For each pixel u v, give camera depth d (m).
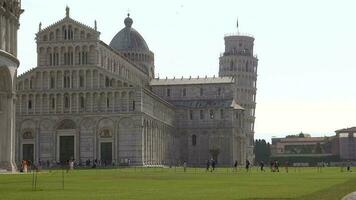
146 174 119.06
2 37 118.69
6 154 123.31
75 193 58.78
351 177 104.50
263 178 101.00
